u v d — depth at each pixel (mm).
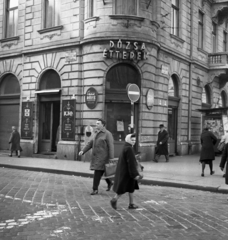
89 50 15297
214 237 5012
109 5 15008
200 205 7297
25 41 18031
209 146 11133
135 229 5320
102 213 6293
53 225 5453
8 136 19312
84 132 15414
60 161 14969
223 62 22672
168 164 14516
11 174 11570
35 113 17516
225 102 26359
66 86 16203
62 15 16562
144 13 15469
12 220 5715
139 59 15172
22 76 18219
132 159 6496
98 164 8203
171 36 18219
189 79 20500
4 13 19453
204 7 22500
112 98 15352
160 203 7383
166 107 17766
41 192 8273
